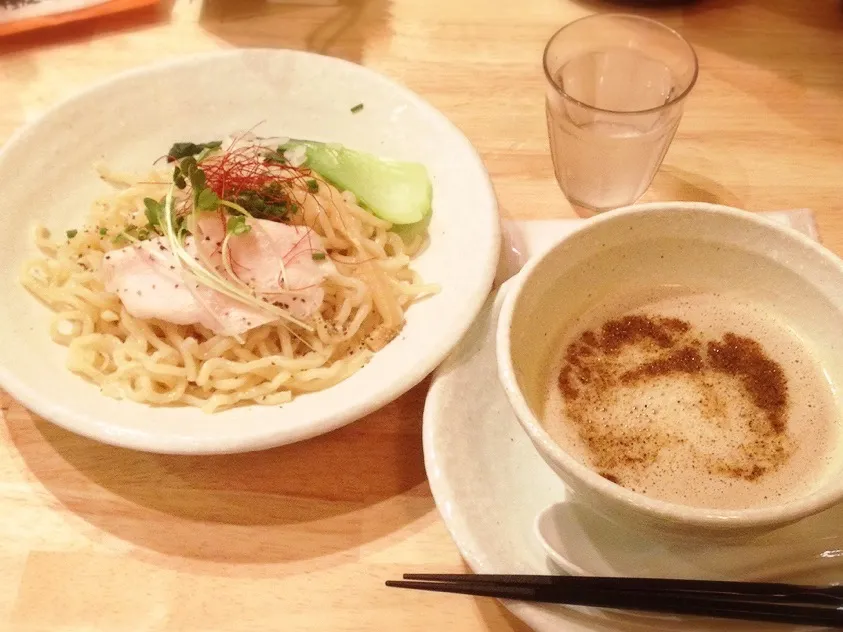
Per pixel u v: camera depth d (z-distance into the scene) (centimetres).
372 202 46
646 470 32
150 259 42
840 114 51
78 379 39
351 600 33
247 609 33
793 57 55
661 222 35
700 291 37
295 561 35
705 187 48
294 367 41
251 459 38
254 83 49
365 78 48
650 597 29
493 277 39
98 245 45
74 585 34
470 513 32
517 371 32
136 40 58
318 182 46
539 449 29
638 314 37
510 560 31
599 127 44
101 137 47
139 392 39
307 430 34
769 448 32
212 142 48
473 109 53
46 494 37
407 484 37
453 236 43
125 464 38
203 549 35
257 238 43
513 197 47
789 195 47
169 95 48
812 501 27
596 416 34
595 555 31
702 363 35
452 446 33
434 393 35
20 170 44
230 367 41
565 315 37
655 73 51
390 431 38
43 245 44
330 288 44
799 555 31
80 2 59
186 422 36
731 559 31
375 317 44
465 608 33
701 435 33
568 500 33
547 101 46
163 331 43
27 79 55
